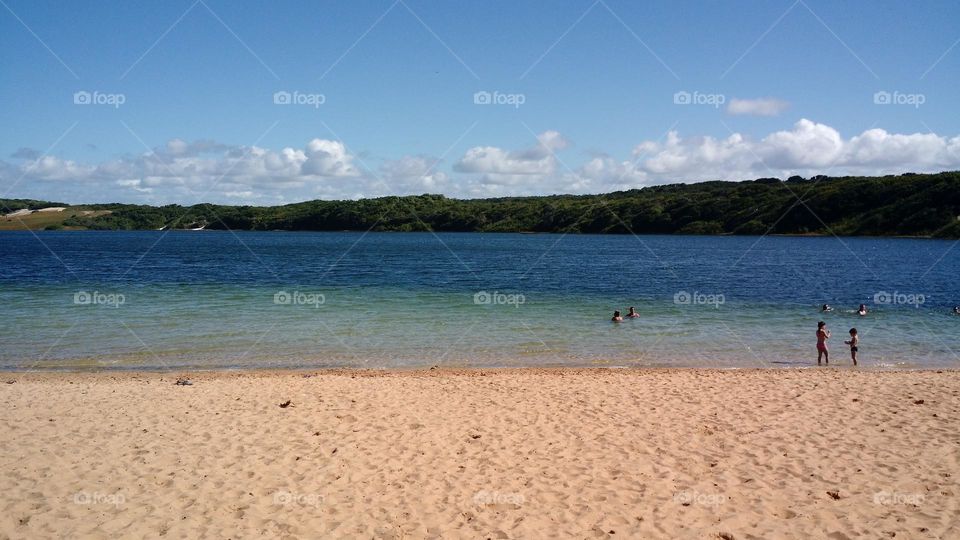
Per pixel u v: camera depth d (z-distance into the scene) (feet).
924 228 314.96
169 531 25.20
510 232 487.61
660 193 492.95
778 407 42.22
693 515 26.66
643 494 28.71
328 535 25.08
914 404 42.24
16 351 65.46
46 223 564.30
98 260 214.48
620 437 36.40
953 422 38.04
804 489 29.01
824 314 93.09
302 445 34.88
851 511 26.76
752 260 218.59
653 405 43.16
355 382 50.80
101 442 35.12
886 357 65.16
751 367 60.70
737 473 30.99
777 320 87.51
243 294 114.73
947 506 27.02
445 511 27.14
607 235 446.19
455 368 59.31
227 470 31.27
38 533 24.86
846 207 365.20
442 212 537.24
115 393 46.44
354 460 32.78
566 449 34.50
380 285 133.90
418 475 30.94
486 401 44.34
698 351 67.77
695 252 266.77
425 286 132.36
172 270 172.24
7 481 29.68
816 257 230.27
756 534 25.07
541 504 27.81
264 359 62.90
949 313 95.09
